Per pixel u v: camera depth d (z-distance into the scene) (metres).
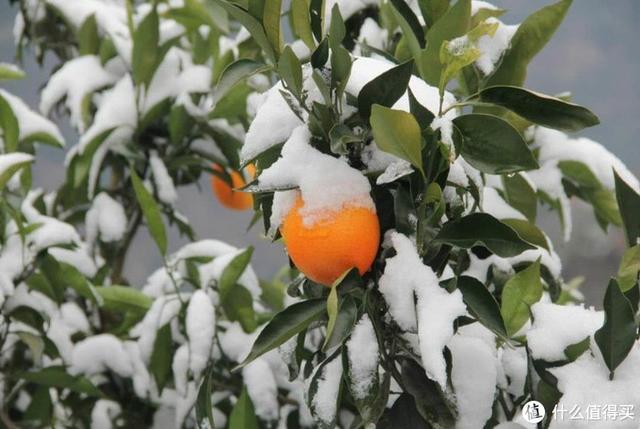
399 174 1.54
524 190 1.91
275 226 1.59
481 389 1.61
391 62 1.74
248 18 1.57
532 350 1.63
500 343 1.71
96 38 2.40
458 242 1.57
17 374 2.10
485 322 1.54
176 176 2.48
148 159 2.33
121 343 2.20
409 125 1.51
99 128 2.24
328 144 1.58
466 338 1.64
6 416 2.14
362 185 1.55
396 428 1.61
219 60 2.29
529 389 1.65
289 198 1.57
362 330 1.56
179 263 2.22
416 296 1.54
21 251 2.10
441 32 1.64
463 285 1.56
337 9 1.54
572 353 1.63
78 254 2.21
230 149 2.26
